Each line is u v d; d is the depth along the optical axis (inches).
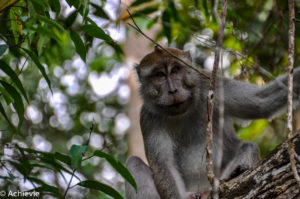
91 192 546.6
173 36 534.9
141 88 409.4
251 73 445.7
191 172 417.1
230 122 406.3
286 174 234.2
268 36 503.5
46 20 256.5
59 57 526.3
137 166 410.0
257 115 384.5
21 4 304.7
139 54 771.4
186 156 418.6
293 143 239.9
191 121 402.9
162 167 397.1
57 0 297.1
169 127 409.1
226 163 398.3
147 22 590.2
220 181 285.3
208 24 486.6
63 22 375.6
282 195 229.3
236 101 381.7
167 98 370.6
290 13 253.9
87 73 832.3
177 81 374.3
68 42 575.5
